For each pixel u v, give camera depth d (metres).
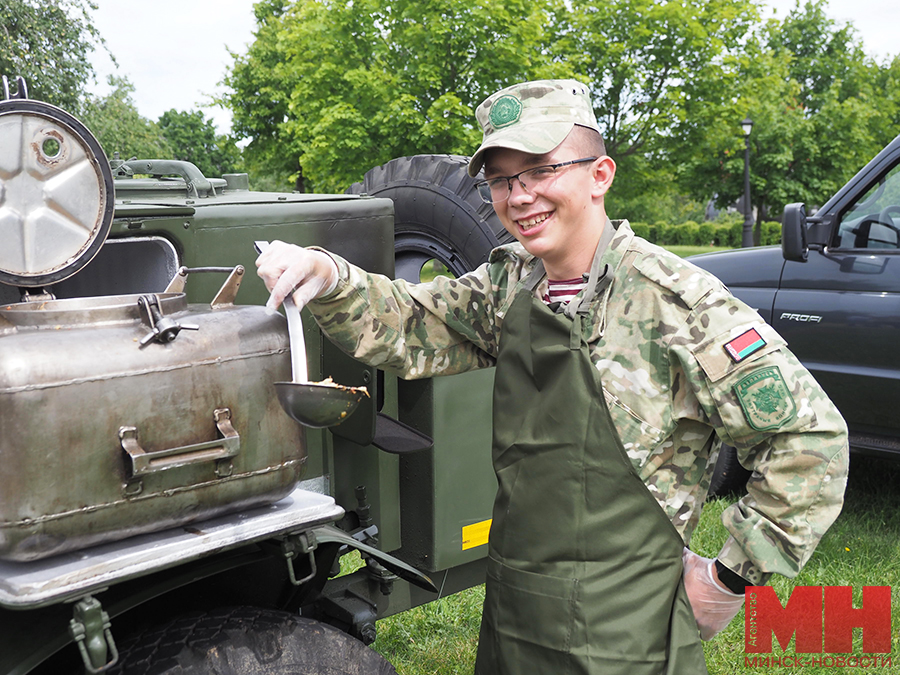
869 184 3.87
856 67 27.58
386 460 2.20
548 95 1.40
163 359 1.15
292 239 1.91
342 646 1.45
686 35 16.84
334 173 14.88
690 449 1.42
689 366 1.33
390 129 14.00
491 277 1.64
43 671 1.41
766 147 23.36
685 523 1.43
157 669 1.27
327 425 1.22
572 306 1.41
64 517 1.07
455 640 2.84
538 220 1.42
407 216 2.99
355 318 1.52
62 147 1.21
